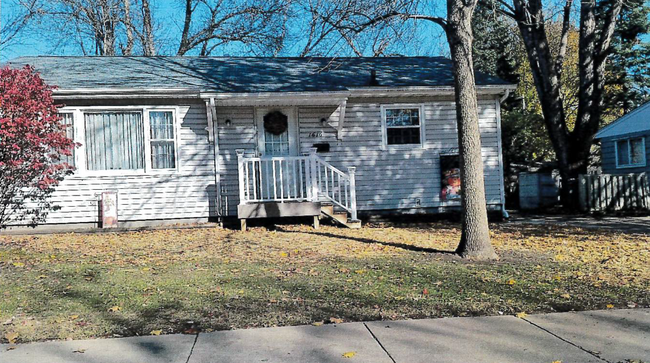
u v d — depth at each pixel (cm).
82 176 1280
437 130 1467
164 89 1276
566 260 841
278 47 2348
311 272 754
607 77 2798
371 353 445
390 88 1381
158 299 612
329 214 1287
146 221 1306
